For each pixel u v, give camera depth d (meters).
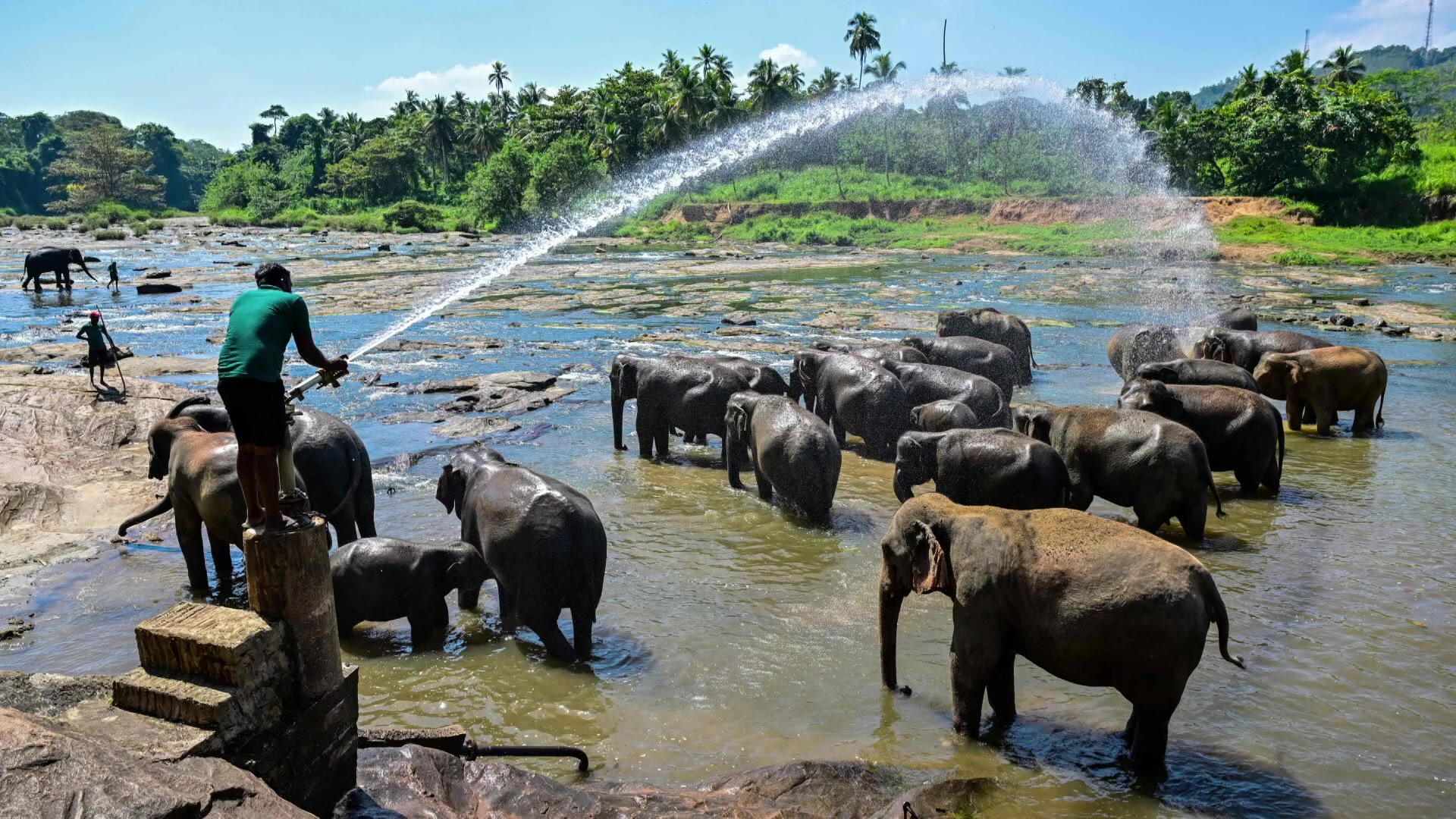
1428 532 10.18
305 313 4.90
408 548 7.75
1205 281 40.44
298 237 79.19
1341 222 60.44
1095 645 5.60
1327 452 13.73
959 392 13.77
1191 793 5.63
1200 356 17.92
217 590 8.80
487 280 40.69
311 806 4.60
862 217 75.56
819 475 10.63
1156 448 9.97
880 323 26.55
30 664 7.20
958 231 68.81
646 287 38.19
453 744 5.62
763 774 5.61
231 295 36.00
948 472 10.23
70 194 136.12
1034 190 75.56
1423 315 28.61
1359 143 61.12
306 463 9.26
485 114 104.25
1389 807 5.51
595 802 5.17
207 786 3.77
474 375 19.41
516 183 80.62
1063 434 10.70
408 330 26.73
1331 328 26.53
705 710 6.71
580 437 14.93
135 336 25.62
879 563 9.51
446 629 8.05
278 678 4.48
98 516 10.71
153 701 4.20
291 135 157.50
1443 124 79.62
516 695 6.94
